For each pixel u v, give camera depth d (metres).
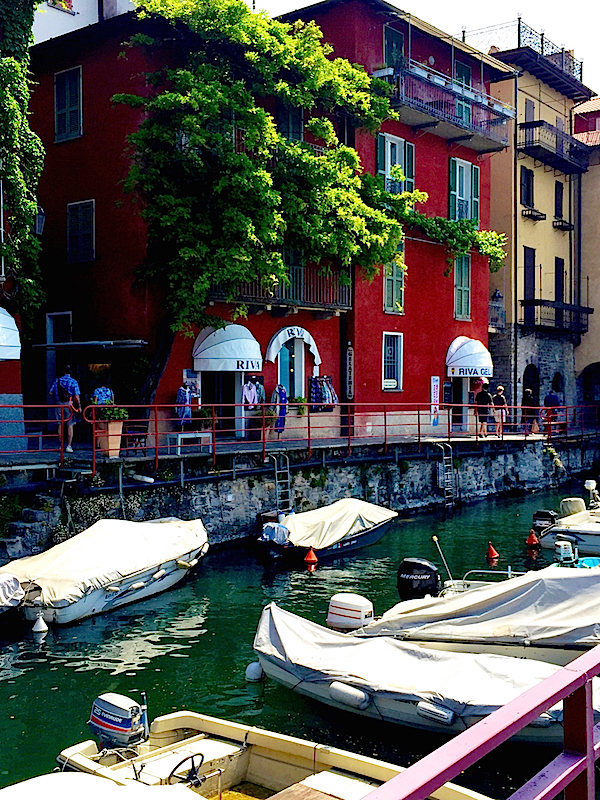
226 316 23.84
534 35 39.84
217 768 8.24
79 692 11.07
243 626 13.96
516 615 11.43
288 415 25.55
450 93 30.09
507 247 38.25
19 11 19.83
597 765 8.02
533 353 39.88
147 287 22.50
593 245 44.00
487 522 24.38
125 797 4.66
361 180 26.47
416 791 2.05
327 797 5.75
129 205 22.94
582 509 22.41
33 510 15.96
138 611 14.73
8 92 19.28
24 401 25.11
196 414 22.61
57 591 13.64
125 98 20.67
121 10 29.86
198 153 21.48
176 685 11.38
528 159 39.59
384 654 10.60
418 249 30.34
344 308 27.08
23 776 8.84
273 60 22.84
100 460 17.25
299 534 18.86
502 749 9.26
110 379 22.86
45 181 25.12
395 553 19.97
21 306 20.42
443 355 31.56
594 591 11.27
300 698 10.98
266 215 21.45
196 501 19.20
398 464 25.59
